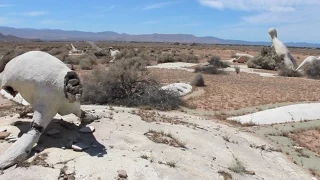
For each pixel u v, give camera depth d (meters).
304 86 26.06
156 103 16.19
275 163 10.05
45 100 8.36
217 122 14.13
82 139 8.98
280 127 14.17
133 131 10.18
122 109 13.95
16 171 7.00
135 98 16.48
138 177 7.18
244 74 33.81
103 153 8.12
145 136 9.84
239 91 22.42
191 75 30.62
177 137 10.32
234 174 8.48
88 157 7.82
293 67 38.84
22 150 7.59
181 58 47.69
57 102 8.46
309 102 19.33
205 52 80.06
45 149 8.15
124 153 8.29
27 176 6.82
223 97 20.09
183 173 7.77
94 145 8.60
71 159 7.67
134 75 17.38
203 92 21.58
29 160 7.54
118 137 9.42
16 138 8.74
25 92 8.76
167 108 16.06
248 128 13.85
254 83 26.81
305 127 14.30
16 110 12.50
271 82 27.98
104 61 42.72
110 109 13.51
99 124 10.50
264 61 40.97
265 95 21.27
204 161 8.81
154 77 19.08
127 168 7.46
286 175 9.22
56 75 8.40
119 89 17.12
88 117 10.52
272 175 9.03
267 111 16.36
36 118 8.25
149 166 7.74
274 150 11.21
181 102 17.41
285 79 30.62
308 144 12.27
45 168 7.17
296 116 15.80
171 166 8.00
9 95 10.16
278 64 40.75
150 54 58.81
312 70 33.69
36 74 8.39
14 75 8.67
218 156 9.58
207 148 9.95
